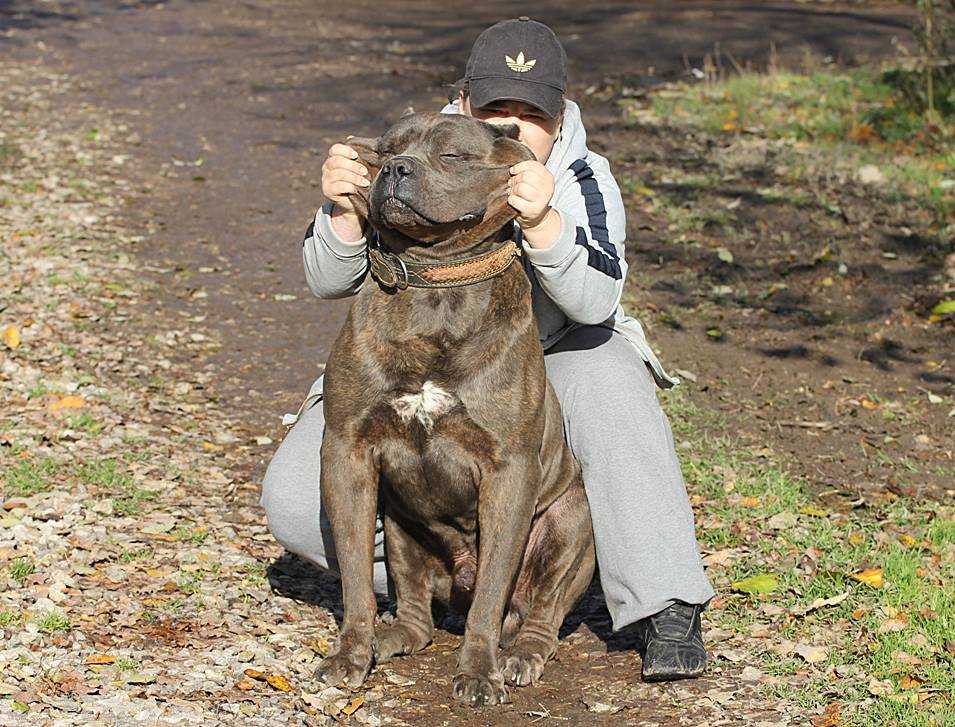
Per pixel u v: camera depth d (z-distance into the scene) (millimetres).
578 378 3869
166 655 3637
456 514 3736
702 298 7699
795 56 13750
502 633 3939
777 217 8945
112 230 8727
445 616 4285
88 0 18516
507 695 3557
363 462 3604
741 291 7809
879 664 3732
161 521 4746
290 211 9406
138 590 4102
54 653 3568
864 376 6684
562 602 3949
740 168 9969
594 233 3896
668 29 15539
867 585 4336
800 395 6449
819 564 4574
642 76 13016
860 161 10055
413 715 3475
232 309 7547
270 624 3984
